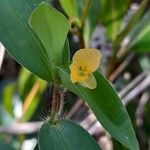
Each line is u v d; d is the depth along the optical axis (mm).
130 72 196
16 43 87
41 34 82
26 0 91
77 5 154
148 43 166
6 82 211
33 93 176
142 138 177
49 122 93
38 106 182
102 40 195
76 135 92
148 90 188
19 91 187
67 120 93
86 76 85
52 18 80
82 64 85
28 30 89
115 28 168
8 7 89
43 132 91
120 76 189
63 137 91
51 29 82
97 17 165
